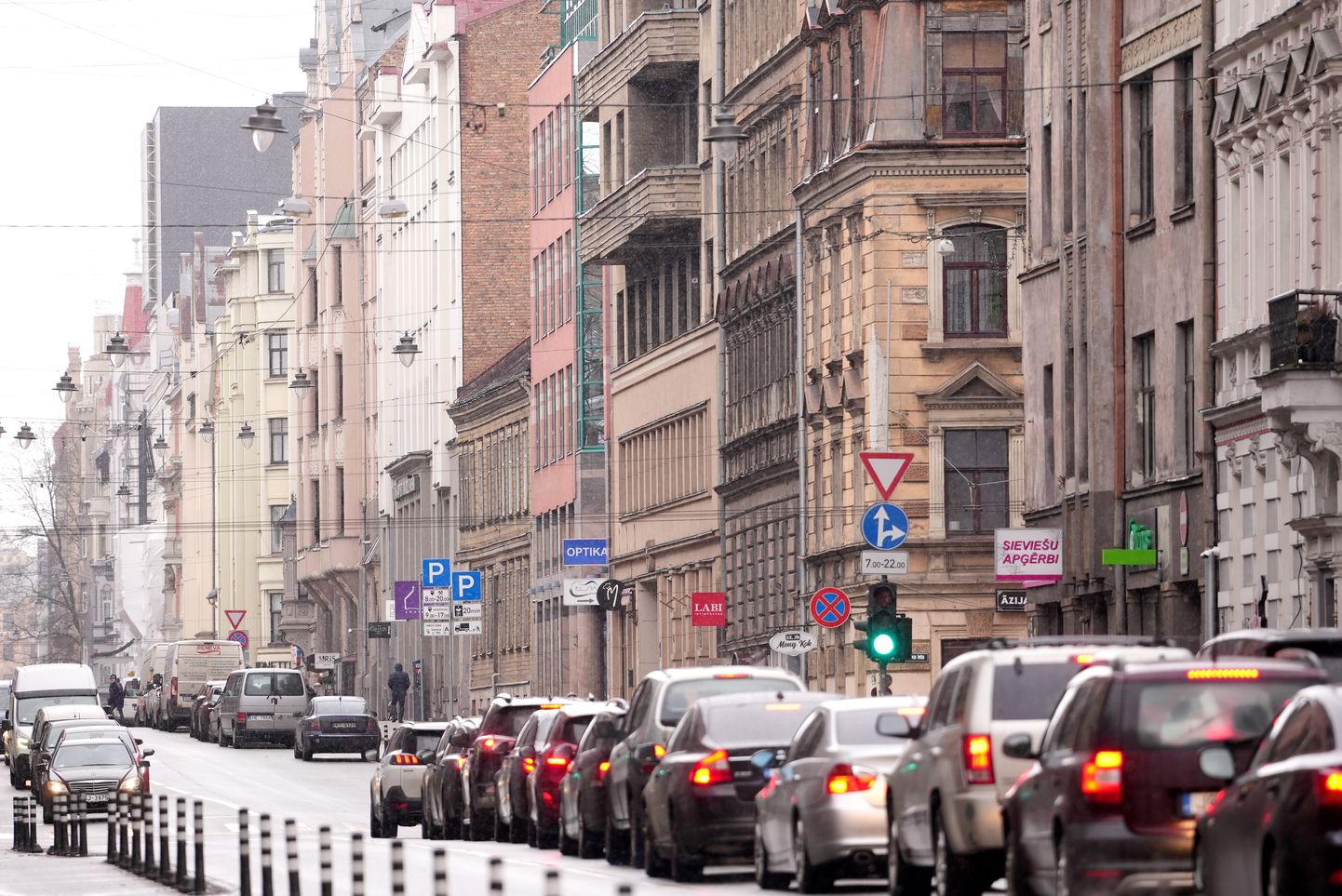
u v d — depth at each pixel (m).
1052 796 49.25
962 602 156.12
